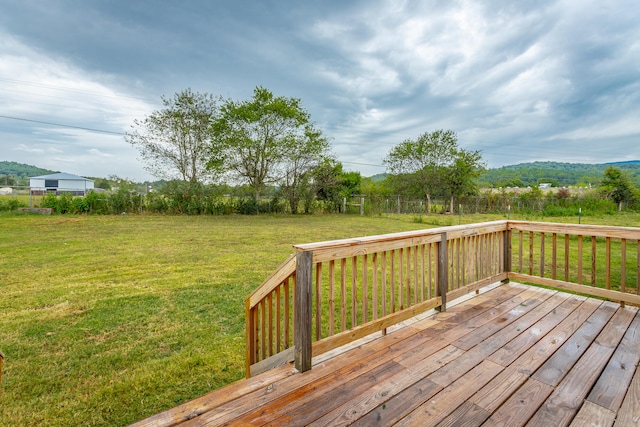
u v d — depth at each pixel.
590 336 2.51
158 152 18.42
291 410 1.63
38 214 15.02
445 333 2.57
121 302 4.17
